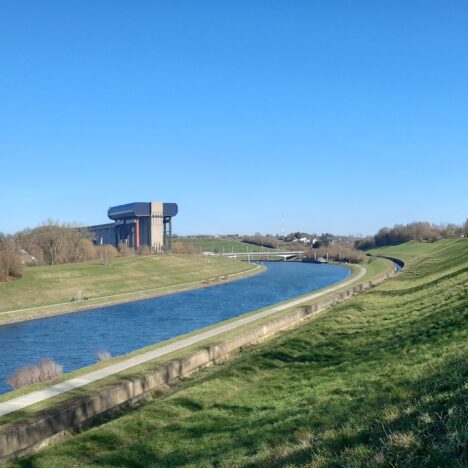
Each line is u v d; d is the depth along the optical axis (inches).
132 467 519.8
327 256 7224.4
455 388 443.8
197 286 3804.1
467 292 1178.0
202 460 489.4
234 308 2600.9
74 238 4473.4
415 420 398.0
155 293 3294.8
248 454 467.8
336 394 618.2
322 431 464.8
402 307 1407.5
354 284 2657.5
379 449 359.3
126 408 801.6
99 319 2300.7
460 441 324.2
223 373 871.1
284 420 554.3
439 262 2824.8
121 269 3777.1
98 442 599.2
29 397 754.2
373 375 660.1
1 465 558.9
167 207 7445.9
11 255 2930.6
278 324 1459.2
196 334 1282.0
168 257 4739.2
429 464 314.2
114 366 940.6
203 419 637.3
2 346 1727.4
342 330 1210.6
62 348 1681.8
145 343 1749.5
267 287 3700.8
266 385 772.6
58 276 3169.3
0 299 2600.9
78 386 808.3
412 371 602.2
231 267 5310.0
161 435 593.6
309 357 942.4
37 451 607.2
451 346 687.1
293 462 396.5
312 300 2023.9
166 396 813.2
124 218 7760.8
